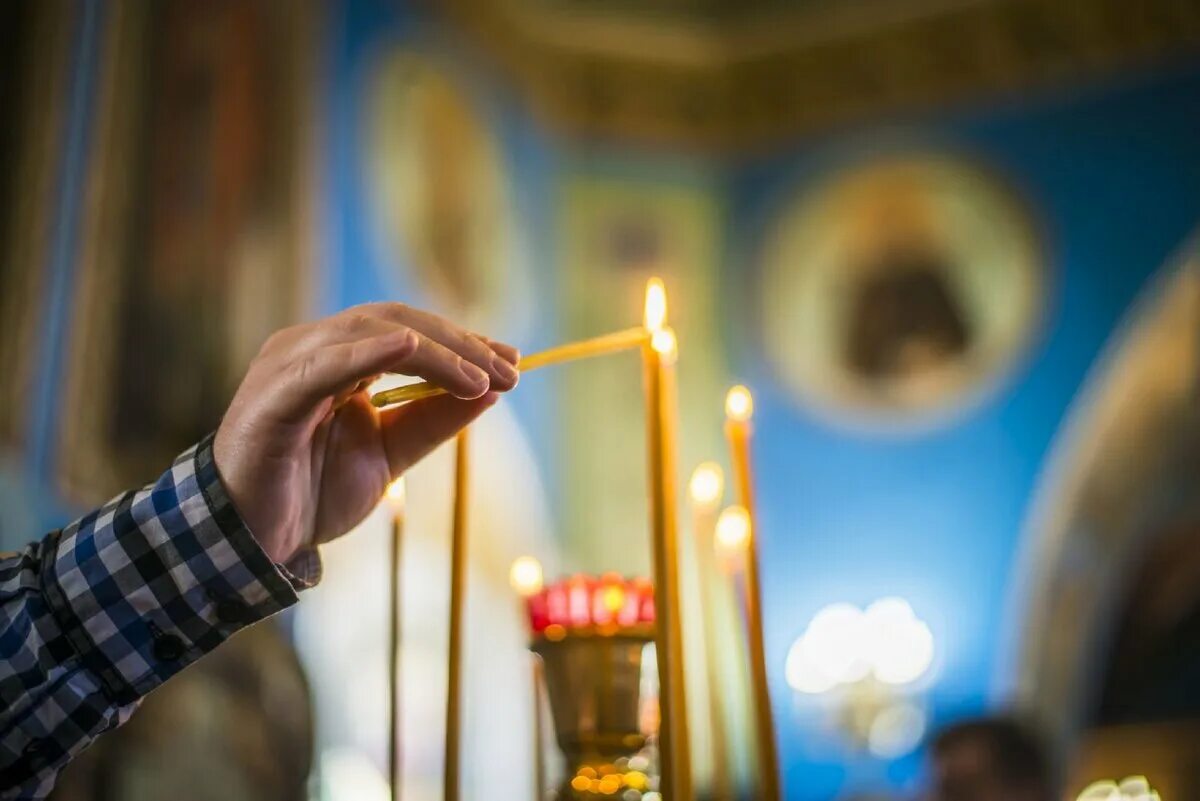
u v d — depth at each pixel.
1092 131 5.64
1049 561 5.16
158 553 0.73
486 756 4.26
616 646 0.73
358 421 0.81
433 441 0.82
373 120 4.48
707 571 0.99
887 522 5.46
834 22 6.00
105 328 2.97
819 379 5.76
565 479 5.45
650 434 0.68
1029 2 5.68
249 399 0.73
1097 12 5.61
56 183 2.88
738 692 4.73
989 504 5.32
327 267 4.02
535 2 5.83
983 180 5.75
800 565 5.50
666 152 6.15
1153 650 4.96
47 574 0.74
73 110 2.98
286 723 3.21
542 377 5.44
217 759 2.87
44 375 2.75
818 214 5.97
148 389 3.10
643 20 6.07
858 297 5.81
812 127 6.11
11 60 2.82
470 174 5.10
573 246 5.86
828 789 5.06
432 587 4.14
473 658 4.32
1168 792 4.76
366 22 4.56
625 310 5.84
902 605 5.29
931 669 5.15
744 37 6.12
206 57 3.55
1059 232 5.55
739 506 0.77
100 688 0.73
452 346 0.74
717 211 6.10
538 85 5.89
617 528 5.52
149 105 3.28
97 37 3.10
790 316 5.88
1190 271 5.24
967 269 5.68
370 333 0.73
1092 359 5.33
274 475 0.74
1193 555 4.95
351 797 3.48
